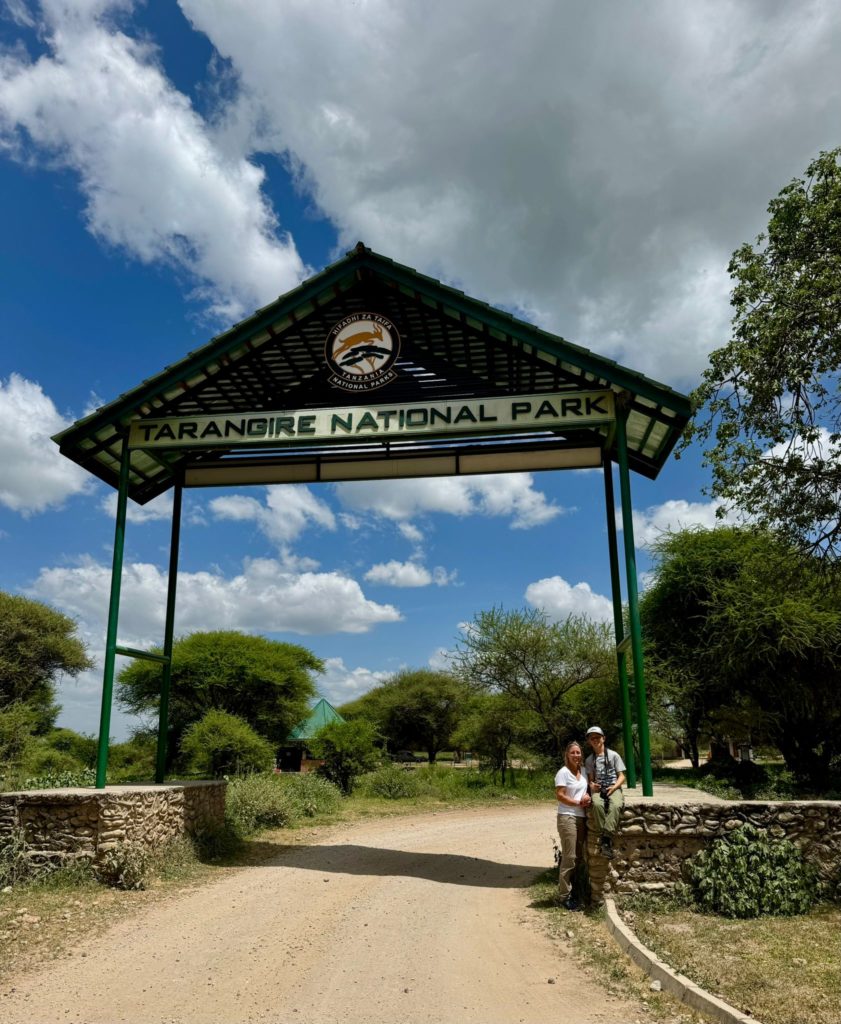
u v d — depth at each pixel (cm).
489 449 1191
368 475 1223
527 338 1010
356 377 1102
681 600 2588
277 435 1103
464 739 3131
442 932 726
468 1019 506
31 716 2209
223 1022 507
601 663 2766
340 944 686
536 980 581
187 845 1070
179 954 658
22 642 2923
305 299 1088
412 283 1056
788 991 511
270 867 1062
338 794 2067
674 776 2639
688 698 2575
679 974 552
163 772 1199
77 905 809
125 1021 510
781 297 1197
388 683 5706
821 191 1191
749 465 1312
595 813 798
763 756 3619
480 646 2861
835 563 1399
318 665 3666
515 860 1170
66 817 930
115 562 1096
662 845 798
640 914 732
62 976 600
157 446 1130
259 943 691
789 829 784
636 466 1197
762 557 1681
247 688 3306
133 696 3347
